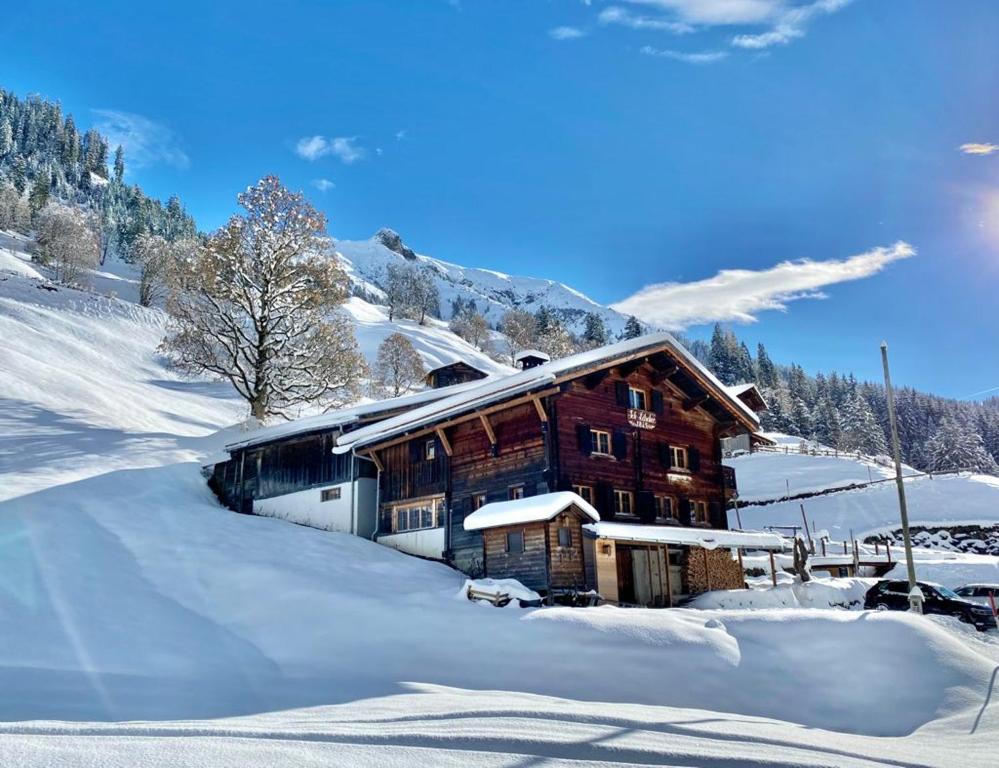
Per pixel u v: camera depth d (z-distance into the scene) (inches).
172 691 426.0
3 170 7470.5
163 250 3725.4
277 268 1769.2
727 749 281.3
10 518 804.6
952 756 318.3
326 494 1232.8
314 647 581.3
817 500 2155.5
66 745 247.8
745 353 6368.1
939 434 3513.8
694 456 1160.2
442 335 5182.1
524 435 984.3
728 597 950.4
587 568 871.7
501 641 579.5
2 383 1558.8
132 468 1254.9
